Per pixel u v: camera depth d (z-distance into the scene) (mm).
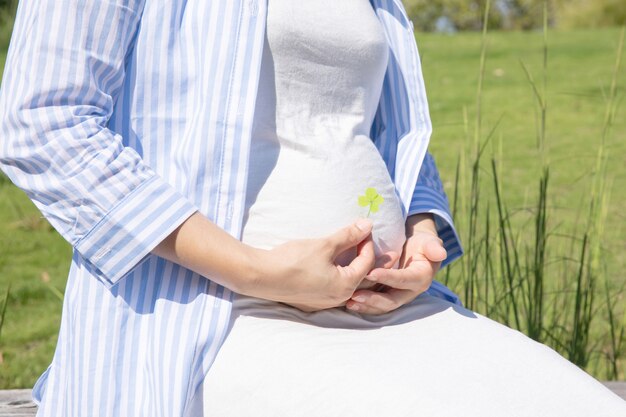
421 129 1803
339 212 1509
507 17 13547
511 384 1290
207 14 1490
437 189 1871
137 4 1459
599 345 3512
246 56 1467
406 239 1684
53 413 1455
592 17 13531
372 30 1607
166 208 1364
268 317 1447
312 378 1289
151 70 1479
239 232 1452
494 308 2787
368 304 1486
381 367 1298
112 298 1430
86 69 1381
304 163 1512
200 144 1443
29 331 3826
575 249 4242
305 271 1394
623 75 9289
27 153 1357
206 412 1378
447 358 1348
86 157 1355
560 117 7875
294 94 1523
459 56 10852
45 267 4656
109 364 1415
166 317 1422
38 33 1375
